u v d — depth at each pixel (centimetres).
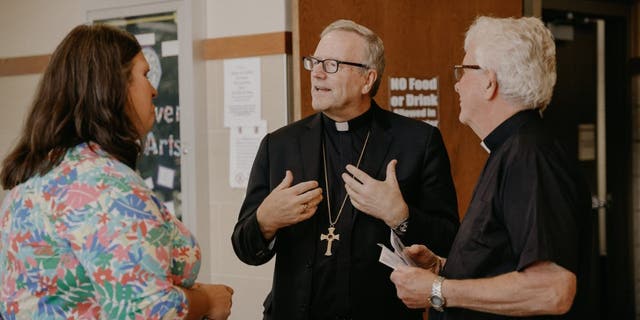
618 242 390
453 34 282
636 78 385
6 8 328
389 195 166
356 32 182
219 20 263
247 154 260
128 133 128
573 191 123
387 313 179
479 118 136
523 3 325
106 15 283
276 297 181
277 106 251
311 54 237
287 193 166
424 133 186
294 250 179
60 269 117
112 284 113
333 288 176
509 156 126
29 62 324
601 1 369
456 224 182
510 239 124
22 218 119
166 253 120
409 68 265
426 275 132
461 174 287
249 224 175
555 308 118
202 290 141
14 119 334
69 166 120
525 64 128
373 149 184
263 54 252
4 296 121
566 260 118
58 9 311
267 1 250
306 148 187
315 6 237
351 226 177
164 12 266
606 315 393
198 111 264
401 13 262
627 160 388
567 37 359
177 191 271
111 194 116
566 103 367
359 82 181
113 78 125
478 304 125
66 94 123
